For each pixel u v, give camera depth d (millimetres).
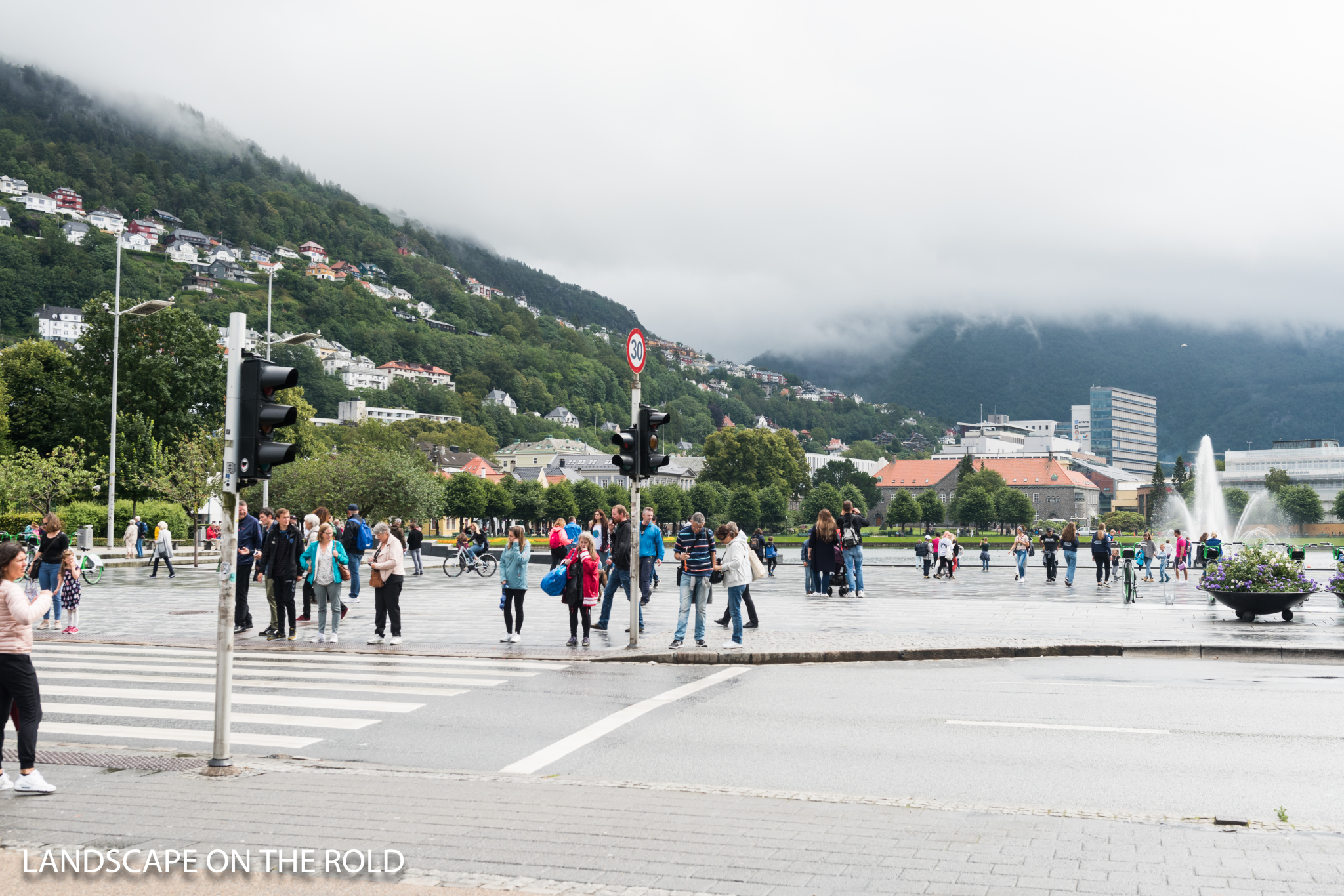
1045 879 5527
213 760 8070
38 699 7430
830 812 6891
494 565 38344
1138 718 10555
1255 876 5570
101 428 65750
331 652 15844
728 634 17766
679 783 7988
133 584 32562
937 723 10305
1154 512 174125
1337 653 15266
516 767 8578
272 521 21297
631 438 16078
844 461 178000
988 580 36156
